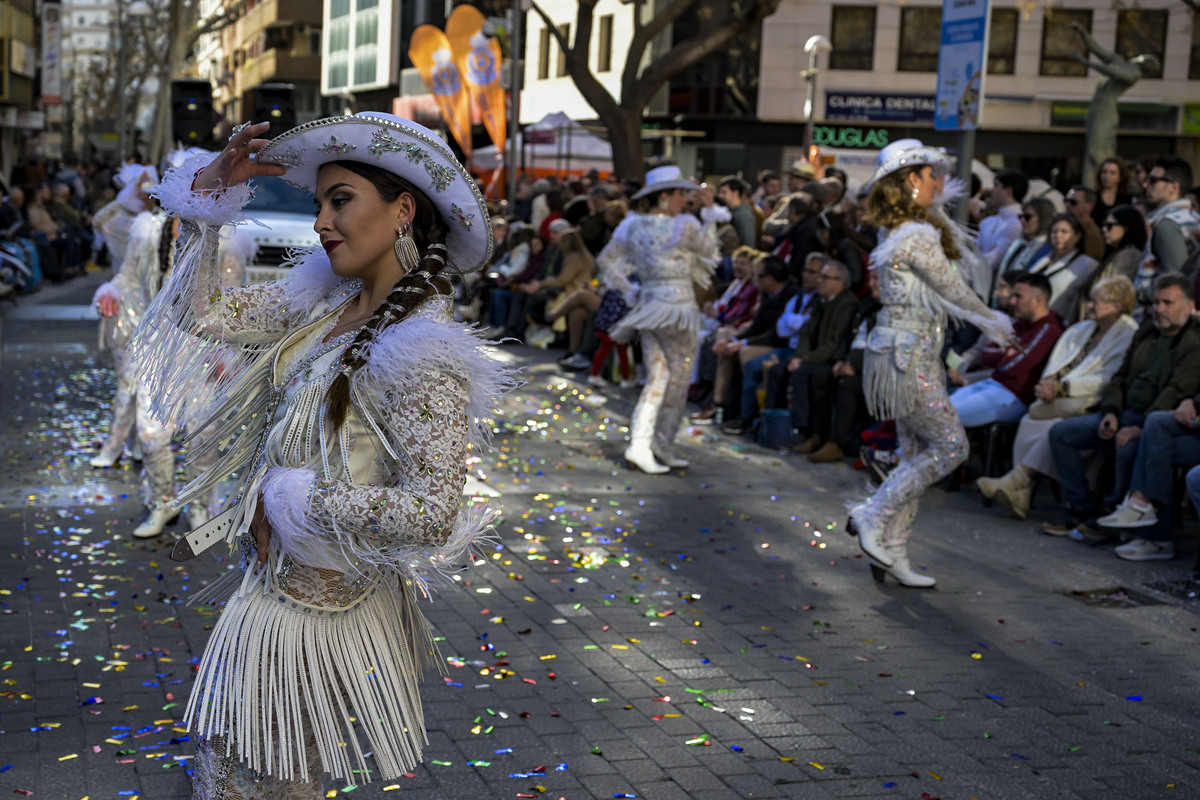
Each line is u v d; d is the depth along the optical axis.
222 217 2.61
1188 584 6.40
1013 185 10.28
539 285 14.02
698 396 11.92
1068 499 7.40
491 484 8.09
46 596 5.37
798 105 34.31
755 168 34.88
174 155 3.40
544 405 11.59
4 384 11.21
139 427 6.32
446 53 20.94
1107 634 5.57
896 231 5.89
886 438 8.98
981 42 8.45
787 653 5.11
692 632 5.32
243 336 2.69
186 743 3.93
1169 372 7.00
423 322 2.32
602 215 14.79
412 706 2.65
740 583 6.14
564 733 4.18
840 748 4.18
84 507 6.98
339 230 2.47
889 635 5.43
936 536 7.30
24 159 33.91
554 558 6.38
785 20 33.94
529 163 26.98
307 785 2.54
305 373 2.50
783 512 7.76
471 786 3.75
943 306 5.87
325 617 2.48
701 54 18.80
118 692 4.34
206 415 2.66
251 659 2.42
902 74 33.81
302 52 39.28
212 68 55.78
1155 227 8.41
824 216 10.22
